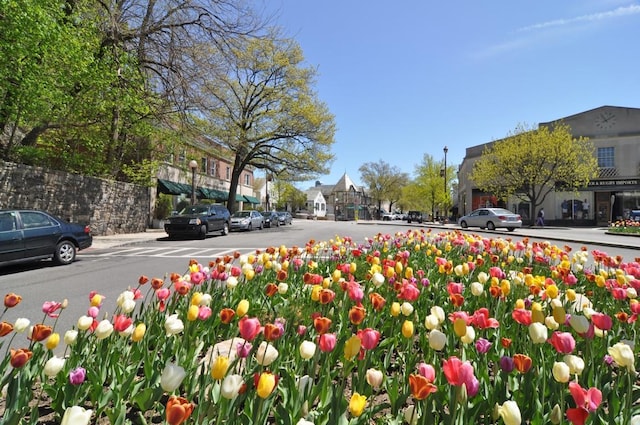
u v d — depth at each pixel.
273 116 28.52
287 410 1.88
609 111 34.97
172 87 15.79
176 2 15.23
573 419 1.37
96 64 13.07
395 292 3.73
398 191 77.56
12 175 12.94
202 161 33.22
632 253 12.19
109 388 2.27
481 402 1.91
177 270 9.05
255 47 25.06
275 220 36.12
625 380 2.29
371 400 2.07
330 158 30.61
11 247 8.63
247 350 1.90
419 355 2.78
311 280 3.53
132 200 20.91
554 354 2.52
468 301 3.96
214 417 1.83
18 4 9.26
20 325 2.23
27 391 1.96
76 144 18.03
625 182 33.50
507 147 34.34
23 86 10.91
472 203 43.03
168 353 2.53
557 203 36.44
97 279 7.85
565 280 3.90
